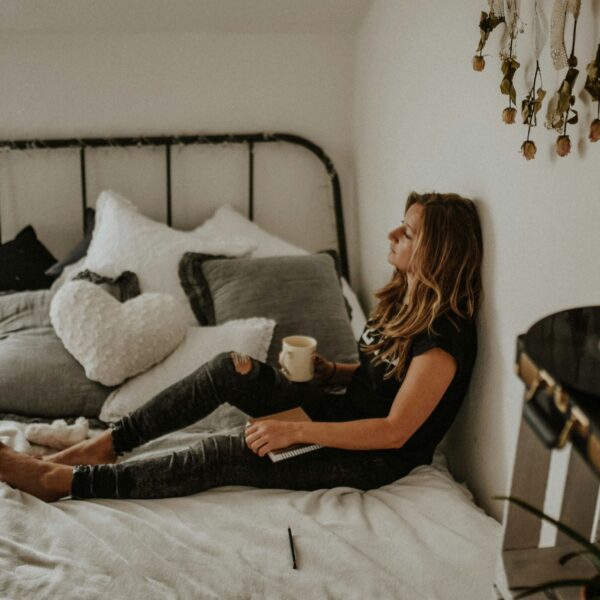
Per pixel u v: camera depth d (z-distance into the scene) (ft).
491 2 4.38
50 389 5.81
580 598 2.59
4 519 4.28
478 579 3.98
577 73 3.49
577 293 3.77
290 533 4.30
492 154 4.75
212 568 4.01
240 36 8.21
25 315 6.53
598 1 3.42
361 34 8.02
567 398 2.25
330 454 4.91
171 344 5.96
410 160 6.52
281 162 8.71
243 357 5.38
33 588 3.76
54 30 7.86
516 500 2.45
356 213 8.73
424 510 4.63
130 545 4.14
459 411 5.59
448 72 5.46
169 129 8.41
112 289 6.77
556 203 3.95
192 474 4.78
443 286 4.89
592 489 3.17
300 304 6.66
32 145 8.12
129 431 5.17
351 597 3.86
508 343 4.63
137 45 8.09
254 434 4.85
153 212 8.68
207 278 6.95
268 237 8.15
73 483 4.69
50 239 8.62
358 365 5.99
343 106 8.59
